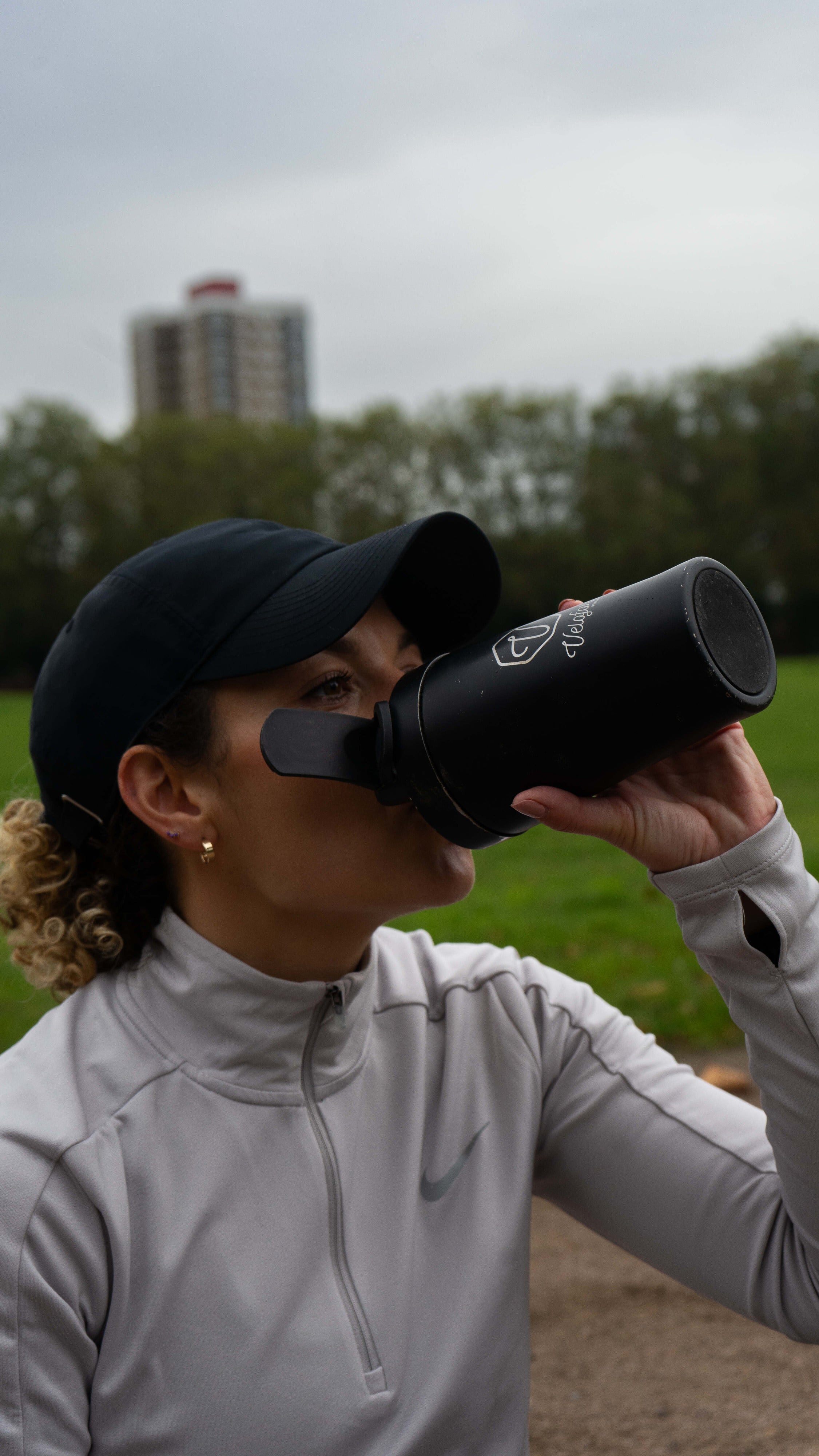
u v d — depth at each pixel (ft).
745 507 186.70
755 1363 6.93
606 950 16.01
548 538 188.75
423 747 3.29
